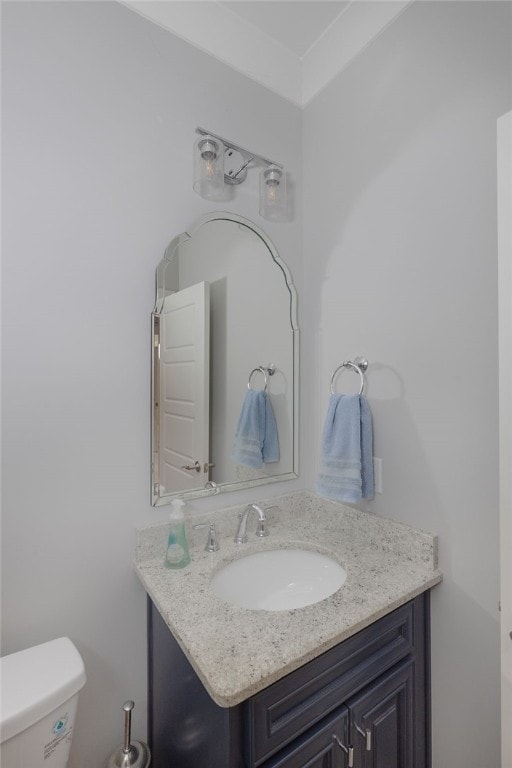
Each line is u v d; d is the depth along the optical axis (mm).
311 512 1485
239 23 1365
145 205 1164
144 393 1156
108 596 1093
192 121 1261
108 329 1098
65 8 1042
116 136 1115
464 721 1017
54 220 1019
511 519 777
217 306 1312
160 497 1176
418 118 1124
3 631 953
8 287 960
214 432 1306
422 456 1119
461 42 1014
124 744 996
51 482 1014
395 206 1194
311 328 1526
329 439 1249
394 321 1200
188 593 959
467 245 1007
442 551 1067
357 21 1304
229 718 711
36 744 794
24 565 980
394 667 987
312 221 1519
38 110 999
